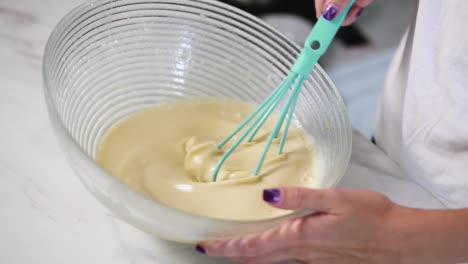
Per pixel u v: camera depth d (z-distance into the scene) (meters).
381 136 0.93
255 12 1.48
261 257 0.64
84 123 0.73
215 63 0.85
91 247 0.67
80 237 0.68
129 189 0.54
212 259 0.69
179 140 0.78
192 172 0.73
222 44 0.83
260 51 0.83
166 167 0.72
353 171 0.83
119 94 0.79
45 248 0.66
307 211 0.60
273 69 0.83
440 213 0.63
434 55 0.79
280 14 1.50
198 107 0.83
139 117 0.79
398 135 0.89
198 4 0.80
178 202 0.67
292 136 0.80
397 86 0.89
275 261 0.65
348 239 0.61
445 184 0.80
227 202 0.67
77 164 0.58
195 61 0.84
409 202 0.80
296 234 0.60
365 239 0.62
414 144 0.83
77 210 0.71
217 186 0.69
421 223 0.62
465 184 0.78
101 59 0.77
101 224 0.70
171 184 0.69
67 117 0.70
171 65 0.83
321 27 0.67
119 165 0.72
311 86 0.80
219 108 0.84
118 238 0.69
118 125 0.76
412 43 0.85
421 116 0.81
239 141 0.71
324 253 0.64
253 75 0.85
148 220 0.58
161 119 0.80
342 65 1.64
